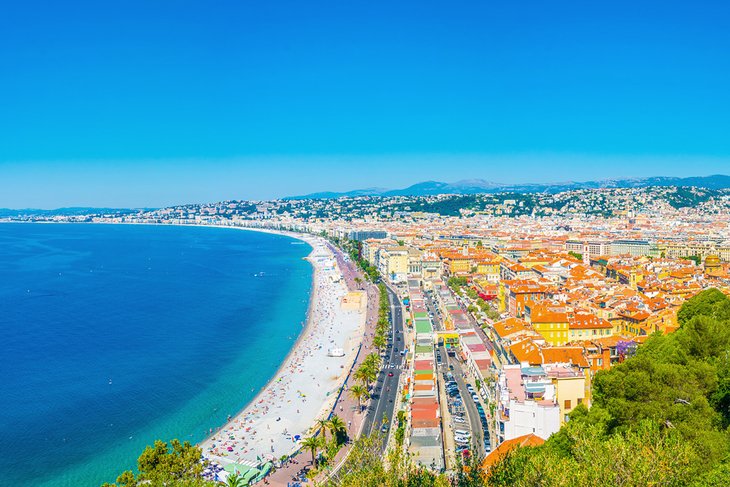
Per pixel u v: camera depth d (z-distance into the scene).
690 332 146.00
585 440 88.06
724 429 111.12
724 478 81.12
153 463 144.38
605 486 76.94
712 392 120.12
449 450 191.25
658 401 115.81
